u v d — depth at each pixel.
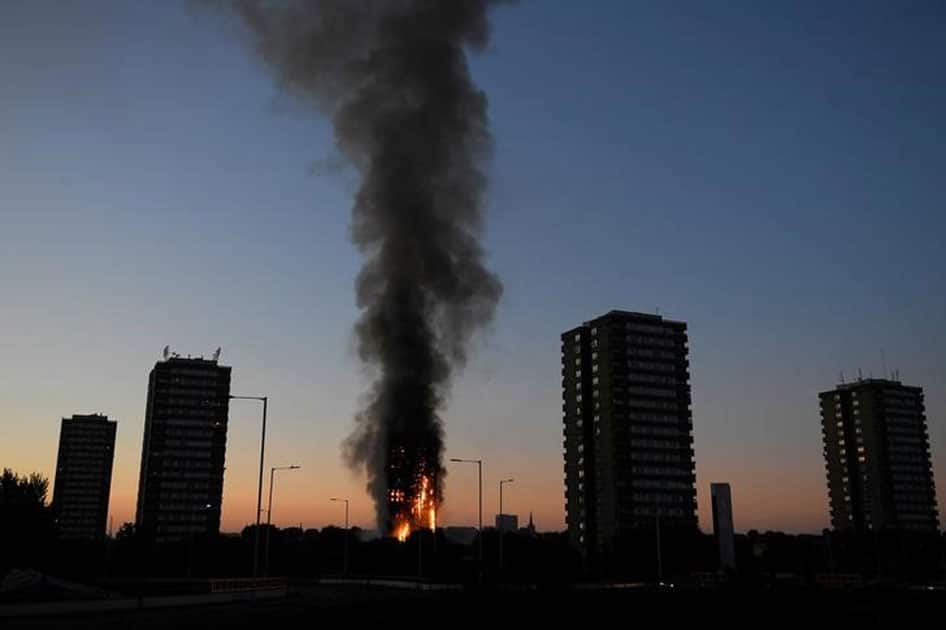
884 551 158.62
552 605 45.59
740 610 42.38
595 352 189.50
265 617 44.25
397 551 125.00
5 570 68.56
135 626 39.09
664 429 184.75
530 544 134.88
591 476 185.50
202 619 43.38
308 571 137.00
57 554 73.31
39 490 72.25
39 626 39.22
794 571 102.25
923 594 58.78
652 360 187.50
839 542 161.38
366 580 115.44
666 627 38.16
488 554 126.94
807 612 41.22
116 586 91.19
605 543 162.88
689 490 183.50
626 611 43.56
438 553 123.56
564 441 195.25
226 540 148.12
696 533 159.50
